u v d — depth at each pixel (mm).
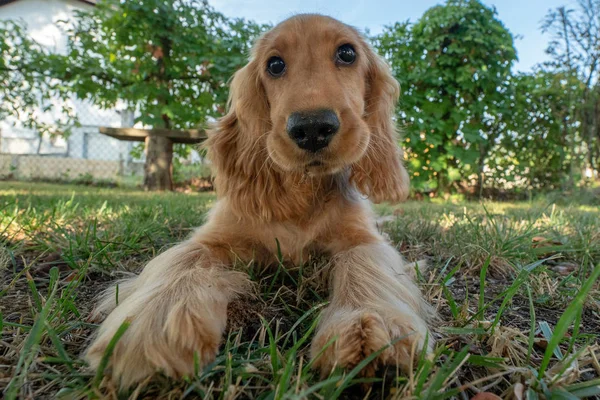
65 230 388
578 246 374
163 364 150
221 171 329
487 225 448
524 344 198
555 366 165
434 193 1264
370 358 146
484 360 162
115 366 152
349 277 225
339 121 239
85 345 187
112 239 355
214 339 167
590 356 181
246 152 311
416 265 264
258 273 284
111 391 145
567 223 496
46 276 289
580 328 223
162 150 1243
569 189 1110
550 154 1272
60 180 1710
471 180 1274
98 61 1229
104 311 219
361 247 266
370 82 340
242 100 320
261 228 297
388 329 169
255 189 300
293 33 277
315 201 296
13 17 2564
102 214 506
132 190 1211
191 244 268
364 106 328
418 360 156
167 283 196
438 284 256
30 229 393
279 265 268
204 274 207
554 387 152
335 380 131
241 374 153
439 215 614
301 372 154
